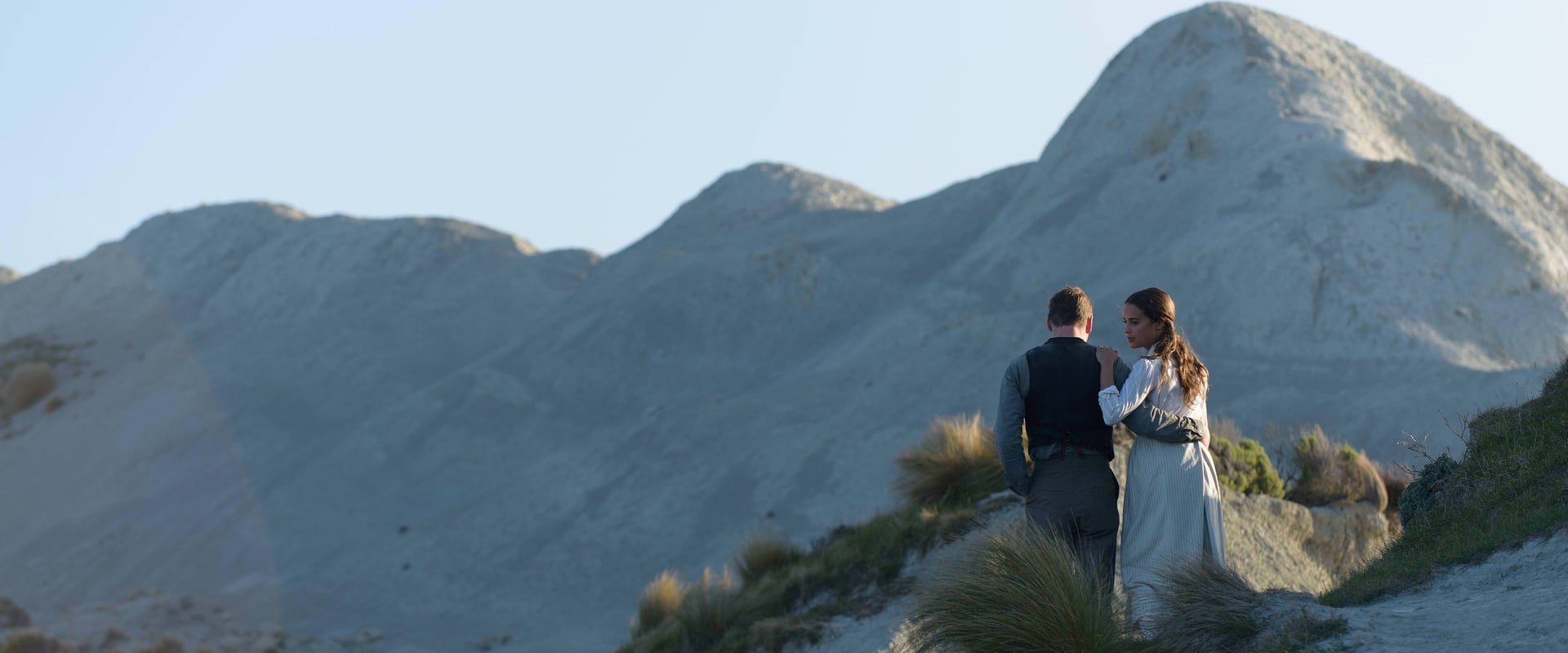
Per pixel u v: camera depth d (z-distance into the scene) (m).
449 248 135.62
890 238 99.94
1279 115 75.62
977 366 61.59
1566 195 78.44
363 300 125.06
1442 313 56.66
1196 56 87.50
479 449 75.12
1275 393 51.25
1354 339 54.44
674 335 87.94
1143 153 82.44
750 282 92.31
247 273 139.62
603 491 58.12
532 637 43.62
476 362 89.19
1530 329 56.22
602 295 101.06
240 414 91.56
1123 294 64.06
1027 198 89.44
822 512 50.12
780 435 59.34
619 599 47.12
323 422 89.56
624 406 80.69
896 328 74.56
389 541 59.00
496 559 52.91
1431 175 63.00
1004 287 74.50
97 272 132.50
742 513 52.16
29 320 124.38
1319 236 61.00
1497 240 60.00
